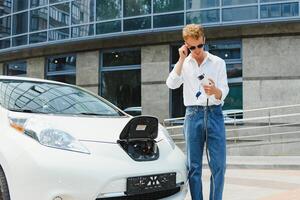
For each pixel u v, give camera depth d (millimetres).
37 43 19969
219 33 17531
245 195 7727
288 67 16906
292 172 11844
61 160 4152
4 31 21625
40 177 4090
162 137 5133
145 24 17984
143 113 18438
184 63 5176
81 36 19062
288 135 16562
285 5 16438
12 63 22266
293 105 15828
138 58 18844
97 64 19422
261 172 11859
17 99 5109
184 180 4934
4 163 4309
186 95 5195
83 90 6133
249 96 17141
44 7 20141
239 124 17109
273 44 17047
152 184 4535
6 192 4316
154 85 18344
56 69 20625
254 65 17156
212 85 4902
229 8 17000
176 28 17391
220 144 5102
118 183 4301
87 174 4160
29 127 4402
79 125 4652
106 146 4441
